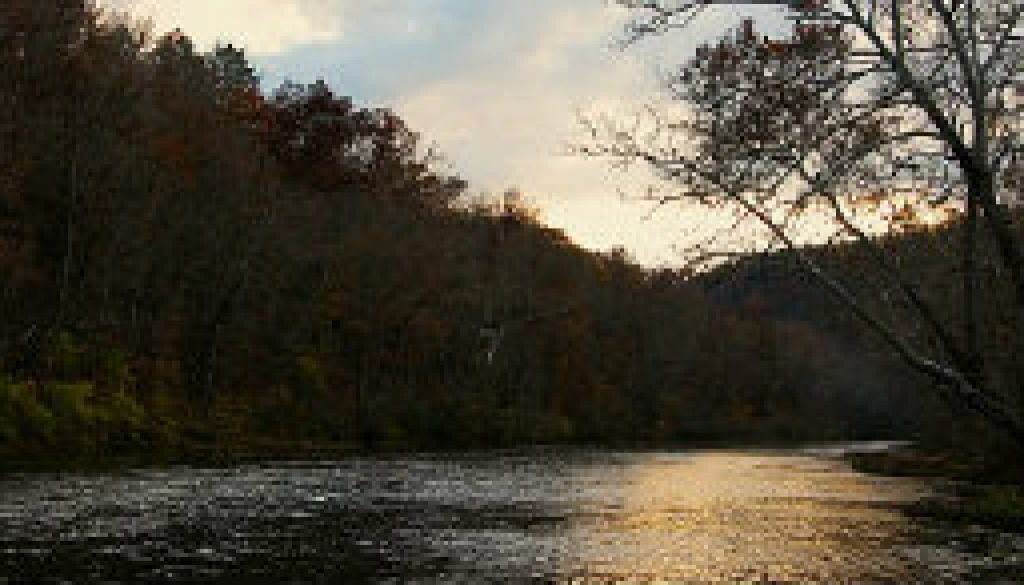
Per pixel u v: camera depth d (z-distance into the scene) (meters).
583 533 29.30
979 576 22.47
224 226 78.94
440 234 115.19
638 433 128.50
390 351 97.62
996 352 22.62
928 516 35.16
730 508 37.97
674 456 86.31
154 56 91.94
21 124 65.06
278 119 126.88
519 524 31.17
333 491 40.75
